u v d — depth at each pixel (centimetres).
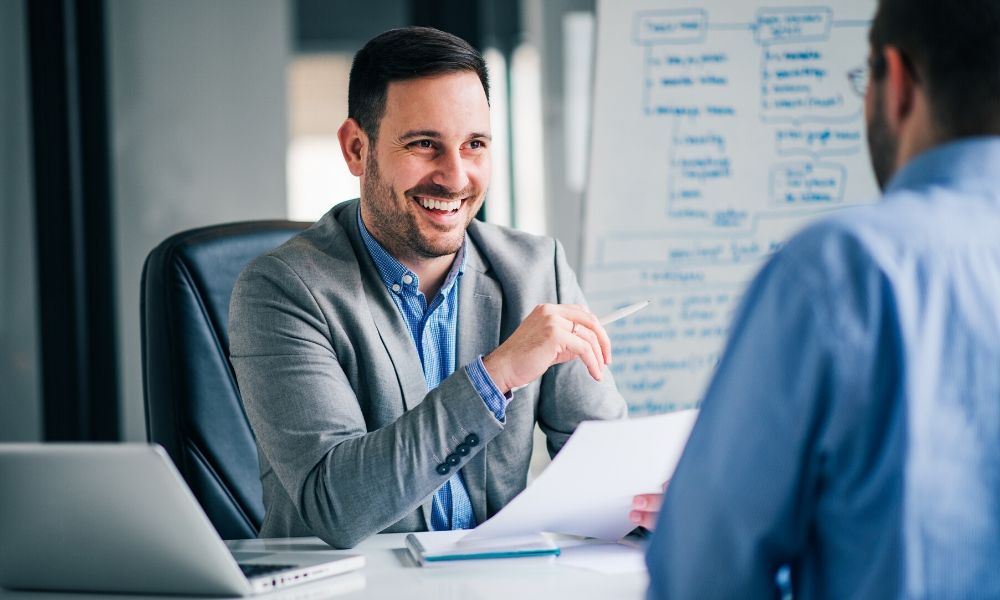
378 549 117
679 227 256
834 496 65
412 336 139
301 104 313
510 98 304
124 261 308
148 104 304
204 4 304
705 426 69
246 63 305
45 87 298
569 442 107
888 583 63
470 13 302
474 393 115
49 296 302
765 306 66
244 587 96
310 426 122
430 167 129
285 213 309
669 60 254
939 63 68
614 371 255
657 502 114
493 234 147
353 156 138
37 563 99
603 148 254
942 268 64
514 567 107
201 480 150
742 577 67
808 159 258
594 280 254
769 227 258
